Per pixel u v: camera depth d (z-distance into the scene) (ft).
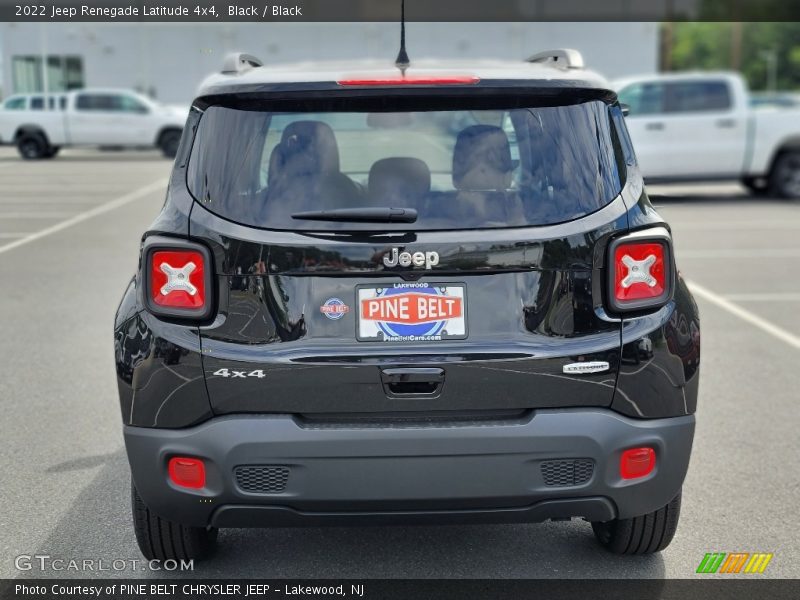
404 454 9.80
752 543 12.73
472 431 9.78
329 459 9.81
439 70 10.72
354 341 9.83
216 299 9.94
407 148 11.40
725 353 23.08
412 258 9.78
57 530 13.16
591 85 10.31
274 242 9.81
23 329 25.44
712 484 14.83
